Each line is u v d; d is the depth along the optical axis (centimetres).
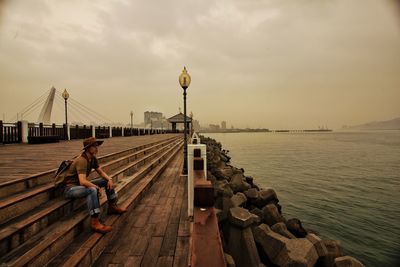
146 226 402
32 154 746
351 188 1752
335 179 2084
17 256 239
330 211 1247
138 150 919
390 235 967
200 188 215
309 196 1536
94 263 296
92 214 332
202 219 195
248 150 5316
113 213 401
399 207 1305
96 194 342
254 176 2233
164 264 292
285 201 1427
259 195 1004
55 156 691
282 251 498
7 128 1198
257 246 536
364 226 1055
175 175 837
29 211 312
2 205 272
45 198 350
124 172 617
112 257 309
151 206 504
